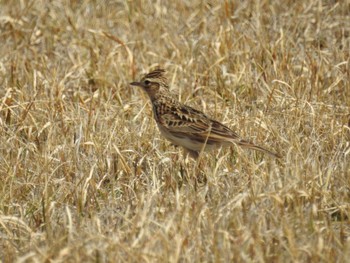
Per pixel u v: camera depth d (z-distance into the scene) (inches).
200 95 812.6
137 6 994.1
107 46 901.8
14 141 701.9
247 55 856.3
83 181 631.2
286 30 919.7
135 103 778.2
